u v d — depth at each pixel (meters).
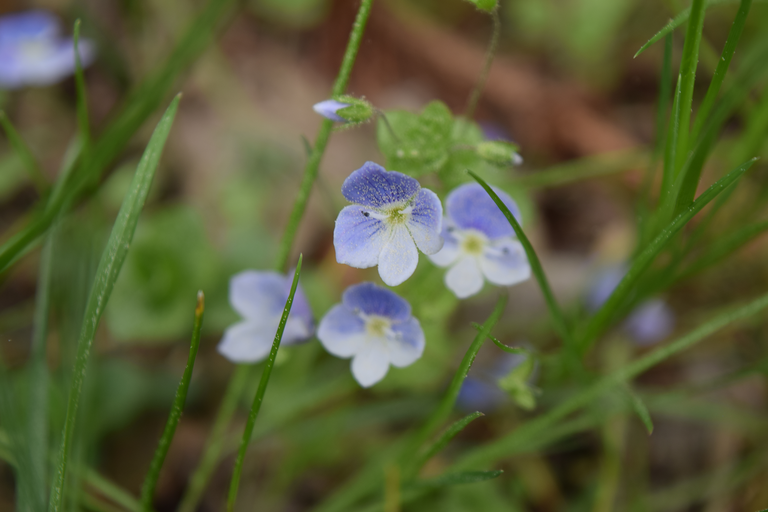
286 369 0.19
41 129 0.24
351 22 0.27
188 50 0.20
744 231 0.17
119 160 0.23
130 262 0.20
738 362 0.20
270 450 0.19
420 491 0.16
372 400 0.19
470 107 0.16
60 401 0.17
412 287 0.17
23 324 0.20
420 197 0.14
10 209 0.22
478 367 0.20
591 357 0.20
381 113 0.15
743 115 0.21
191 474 0.19
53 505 0.14
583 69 0.26
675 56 0.25
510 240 0.15
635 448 0.19
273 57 0.27
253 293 0.16
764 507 0.18
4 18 0.26
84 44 0.21
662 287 0.17
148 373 0.20
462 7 0.27
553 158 0.25
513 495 0.19
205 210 0.23
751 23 0.23
